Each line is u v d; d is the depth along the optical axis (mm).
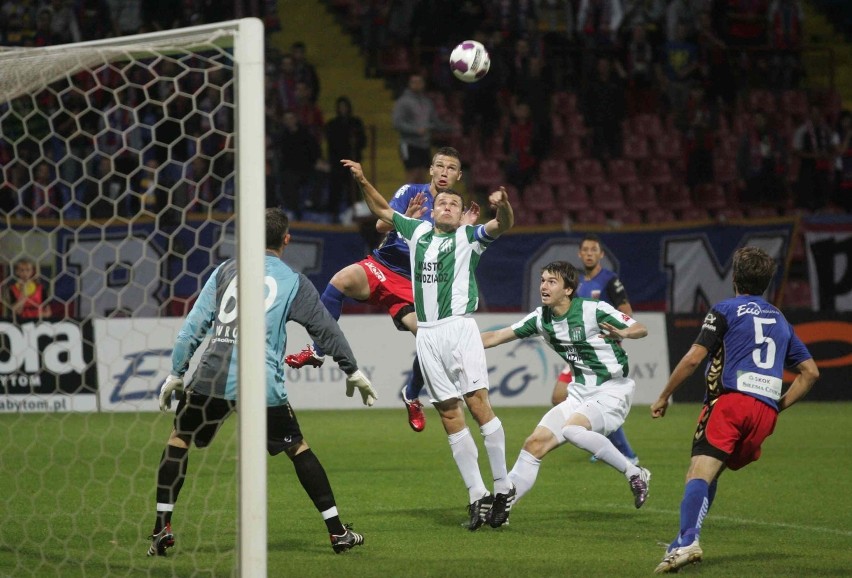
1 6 65562
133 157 56656
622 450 30672
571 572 18547
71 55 17828
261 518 15945
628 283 63188
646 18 78500
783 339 18969
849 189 75438
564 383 33719
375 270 29188
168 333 49594
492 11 75750
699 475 18422
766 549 21078
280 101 65750
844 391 57812
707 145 74812
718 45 77312
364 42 76062
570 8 77438
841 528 23578
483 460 35906
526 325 24922
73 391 47969
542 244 62219
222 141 58219
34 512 23188
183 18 67312
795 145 75312
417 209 24672
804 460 35781
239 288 16109
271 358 19250
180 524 23078
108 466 31969
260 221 16141
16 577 17844
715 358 19016
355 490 29031
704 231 63906
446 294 23109
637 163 74688
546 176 71875
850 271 66438
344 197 63938
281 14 77625
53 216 53781
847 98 85938
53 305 52281
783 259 65000
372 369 53344
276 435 19734
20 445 36969
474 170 70688
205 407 19250
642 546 21297
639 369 55688
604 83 72250
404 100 65562
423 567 18906
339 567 18844
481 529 23234
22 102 55406
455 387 23297
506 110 71375
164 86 58406
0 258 26594
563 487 29922
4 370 47469
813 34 90000
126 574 17984
